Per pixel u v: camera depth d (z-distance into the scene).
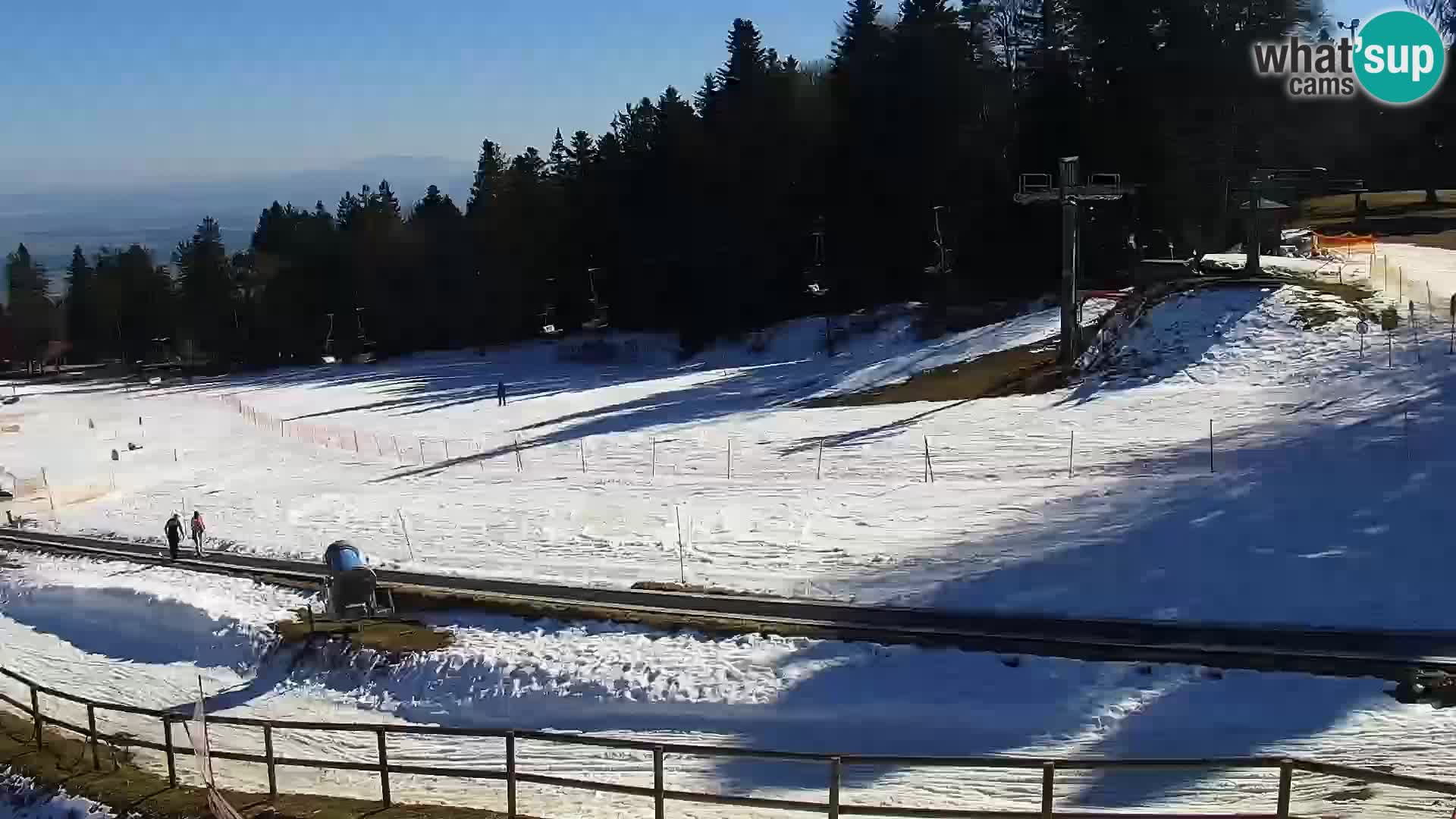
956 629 21.97
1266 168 65.06
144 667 25.81
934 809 12.82
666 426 51.19
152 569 33.50
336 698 22.66
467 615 25.52
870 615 23.12
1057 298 63.81
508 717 20.89
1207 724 17.53
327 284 130.62
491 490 41.06
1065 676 19.53
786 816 15.53
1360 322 43.84
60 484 51.56
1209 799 14.85
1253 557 24.59
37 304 157.50
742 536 30.80
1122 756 16.91
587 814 16.12
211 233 159.25
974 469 36.09
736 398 57.16
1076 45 79.56
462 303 116.75
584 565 29.14
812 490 35.91
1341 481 29.28
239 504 42.75
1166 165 68.50
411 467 48.34
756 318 89.12
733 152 94.31
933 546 28.05
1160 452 35.00
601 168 108.94
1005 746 17.67
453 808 15.08
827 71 104.00
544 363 95.19
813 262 89.94
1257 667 19.12
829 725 19.08
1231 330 45.25
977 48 86.81
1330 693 18.02
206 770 16.45
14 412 90.56
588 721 20.33
